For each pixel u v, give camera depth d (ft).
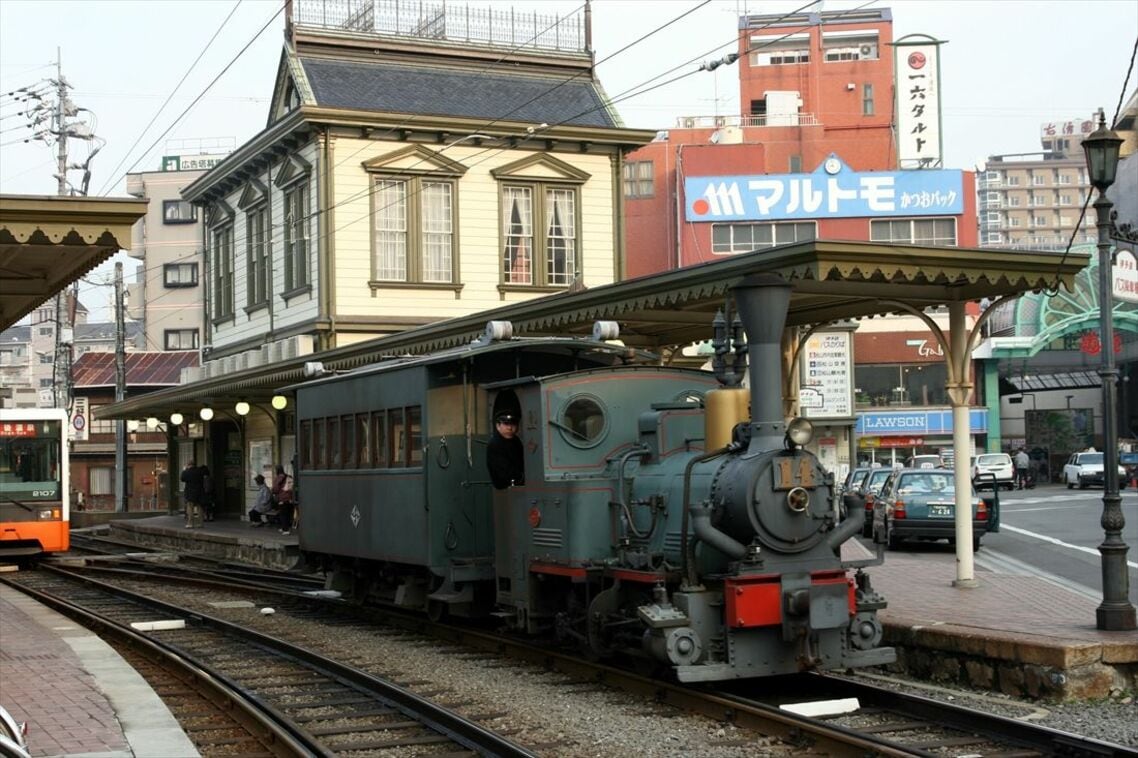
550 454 42.50
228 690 38.11
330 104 106.93
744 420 39.09
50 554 109.70
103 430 216.95
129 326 318.45
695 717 35.22
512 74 116.67
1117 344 197.16
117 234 36.60
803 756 30.27
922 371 195.83
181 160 270.46
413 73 112.78
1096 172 41.93
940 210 201.26
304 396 66.49
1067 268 49.14
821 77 260.42
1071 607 47.03
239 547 100.12
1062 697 36.01
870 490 102.63
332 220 106.01
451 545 50.65
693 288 48.39
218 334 133.08
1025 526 108.99
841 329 173.47
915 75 213.05
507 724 34.78
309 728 34.68
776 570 36.29
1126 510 123.44
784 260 43.91
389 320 107.45
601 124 115.65
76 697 35.86
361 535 57.82
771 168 235.61
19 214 35.50
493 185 111.55
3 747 21.61
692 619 36.52
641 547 39.91
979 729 32.17
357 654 49.26
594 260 114.73
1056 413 227.61
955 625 41.45
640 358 49.55
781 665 36.94
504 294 111.65
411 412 52.16
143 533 130.21
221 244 132.57
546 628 45.03
